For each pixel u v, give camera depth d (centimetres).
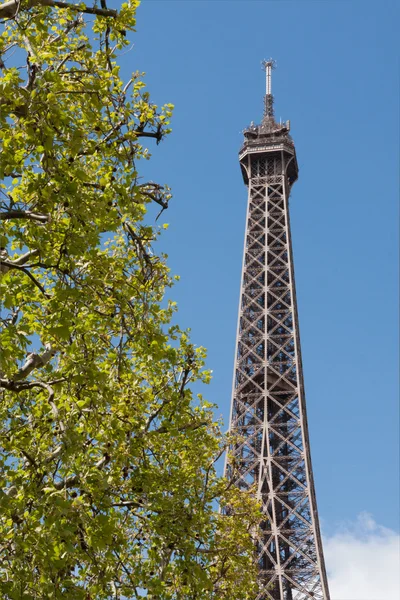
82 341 2869
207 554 3878
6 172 2508
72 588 2480
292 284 17112
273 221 18062
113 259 2867
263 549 13525
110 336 3167
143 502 3191
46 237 2616
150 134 3072
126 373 3219
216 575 4156
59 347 2864
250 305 17050
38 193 2620
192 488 3503
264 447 14975
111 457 3073
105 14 2895
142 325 2953
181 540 3106
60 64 2861
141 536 3244
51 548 2370
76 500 2570
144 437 3350
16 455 2973
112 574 2800
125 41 2978
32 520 2406
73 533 2489
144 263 3222
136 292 2970
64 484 2748
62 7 2825
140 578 2925
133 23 2945
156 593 2870
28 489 2608
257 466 14800
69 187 2583
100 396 2844
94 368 2777
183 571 3086
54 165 2583
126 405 3234
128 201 2812
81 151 2927
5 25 2859
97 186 2906
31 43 2728
